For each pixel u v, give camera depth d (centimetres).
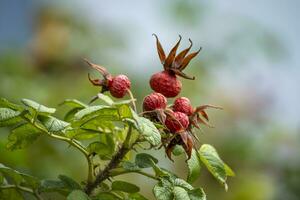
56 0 918
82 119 347
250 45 873
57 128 350
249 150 843
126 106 336
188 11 875
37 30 894
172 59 377
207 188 795
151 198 767
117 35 872
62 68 847
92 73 814
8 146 376
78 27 872
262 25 885
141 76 820
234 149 838
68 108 713
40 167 666
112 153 373
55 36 860
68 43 855
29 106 354
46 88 785
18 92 754
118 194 386
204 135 830
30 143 377
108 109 338
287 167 866
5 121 361
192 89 837
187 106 365
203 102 846
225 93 860
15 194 391
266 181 847
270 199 848
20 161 586
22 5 949
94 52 852
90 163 373
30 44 864
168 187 348
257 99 872
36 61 847
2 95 746
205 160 379
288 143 873
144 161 360
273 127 873
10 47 870
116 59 854
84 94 786
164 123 349
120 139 379
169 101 719
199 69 852
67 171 684
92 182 372
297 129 887
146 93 793
